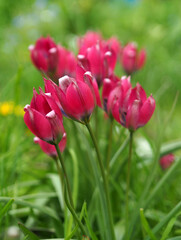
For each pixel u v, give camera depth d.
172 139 1.12
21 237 0.69
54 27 2.04
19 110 0.88
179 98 1.55
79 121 0.54
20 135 0.84
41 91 0.53
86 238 0.56
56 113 0.53
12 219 0.73
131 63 0.78
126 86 0.57
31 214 0.70
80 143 0.83
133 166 0.77
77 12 2.10
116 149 0.74
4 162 0.76
